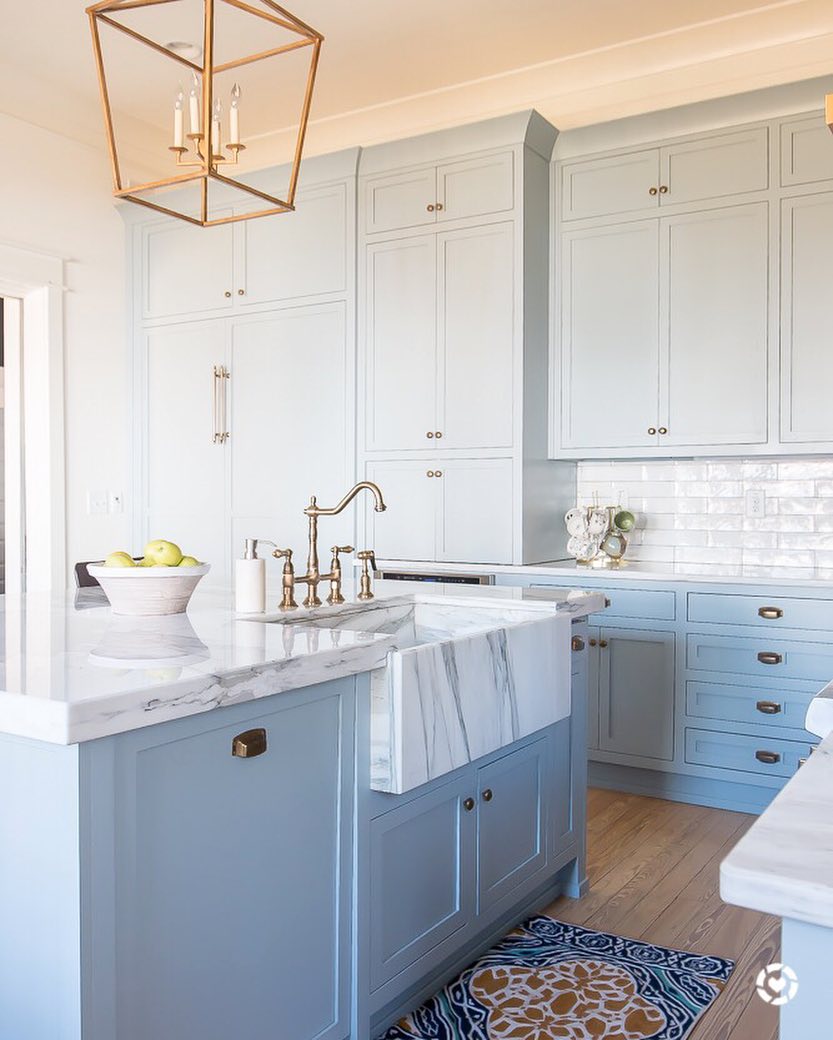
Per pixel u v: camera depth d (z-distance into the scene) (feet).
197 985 4.83
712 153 12.29
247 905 5.16
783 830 2.38
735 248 12.17
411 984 6.64
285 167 14.69
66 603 7.97
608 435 13.10
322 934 5.76
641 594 12.12
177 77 14.85
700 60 13.33
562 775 8.79
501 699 7.18
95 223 16.31
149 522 16.63
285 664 5.18
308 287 14.73
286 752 5.42
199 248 15.92
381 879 6.28
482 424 13.19
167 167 17.52
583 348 13.28
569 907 8.88
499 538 13.10
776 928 8.42
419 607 8.99
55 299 15.61
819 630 10.99
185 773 4.74
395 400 13.94
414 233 13.71
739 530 13.46
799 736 11.12
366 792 6.09
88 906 4.17
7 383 15.76
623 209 12.92
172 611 7.09
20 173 15.01
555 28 13.14
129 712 4.27
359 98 15.46
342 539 14.46
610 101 14.03
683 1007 7.06
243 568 7.17
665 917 8.65
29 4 12.58
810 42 12.60
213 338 15.78
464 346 13.33
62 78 14.85
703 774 11.77
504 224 12.94
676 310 12.57
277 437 15.11
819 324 11.68
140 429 16.69
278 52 7.67
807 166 11.71
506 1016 6.93
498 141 12.95
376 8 12.52
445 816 6.98
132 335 16.76
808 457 12.94
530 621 7.75
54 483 15.72
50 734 4.04
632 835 10.84
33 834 4.29
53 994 4.24
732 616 11.52
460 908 7.14
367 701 6.11
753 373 12.09
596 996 7.22
